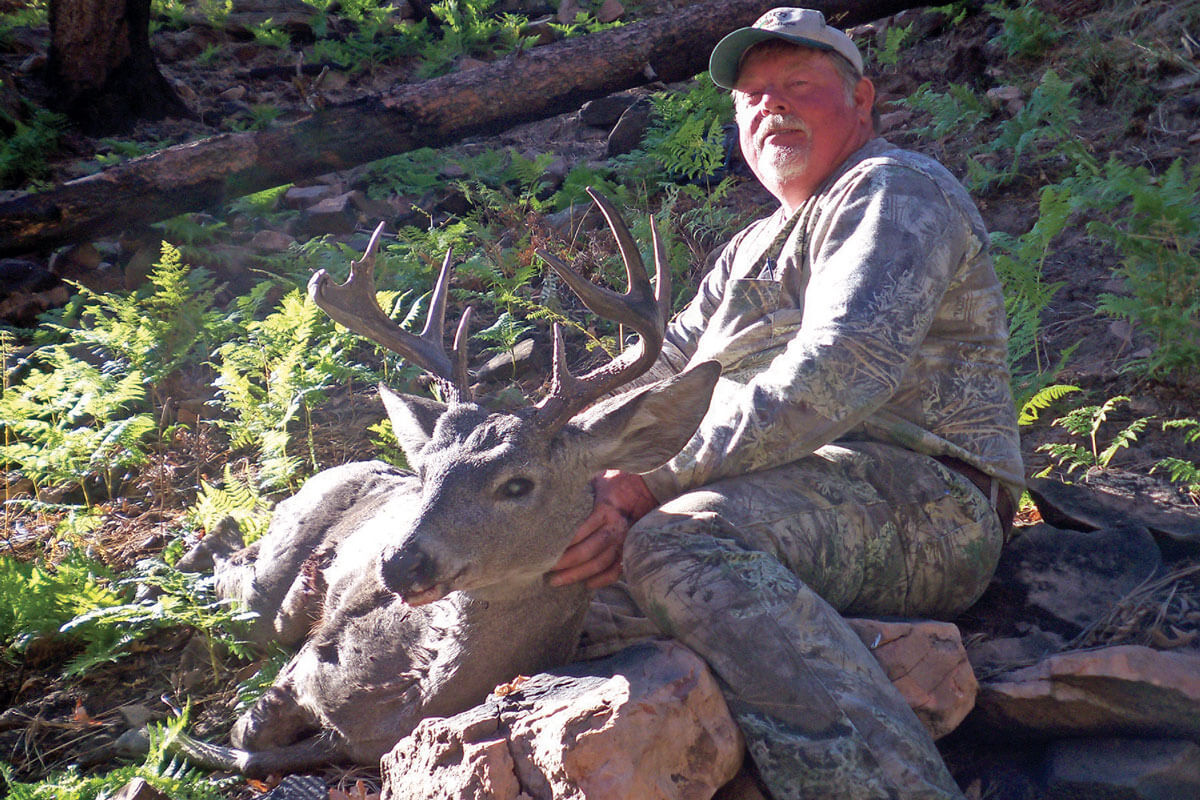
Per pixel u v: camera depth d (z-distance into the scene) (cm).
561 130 965
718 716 300
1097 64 786
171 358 671
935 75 894
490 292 709
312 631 406
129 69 1030
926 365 370
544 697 305
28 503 538
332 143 786
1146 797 317
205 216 853
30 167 909
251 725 385
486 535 306
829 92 396
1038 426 532
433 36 1278
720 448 343
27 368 691
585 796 276
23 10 1234
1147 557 394
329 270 741
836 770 293
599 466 327
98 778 358
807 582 340
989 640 370
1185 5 790
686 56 859
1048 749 338
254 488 522
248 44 1205
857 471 356
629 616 369
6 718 423
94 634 450
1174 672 323
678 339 443
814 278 367
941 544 359
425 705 340
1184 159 694
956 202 367
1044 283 625
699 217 747
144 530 550
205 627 435
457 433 321
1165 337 530
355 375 621
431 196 882
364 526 414
